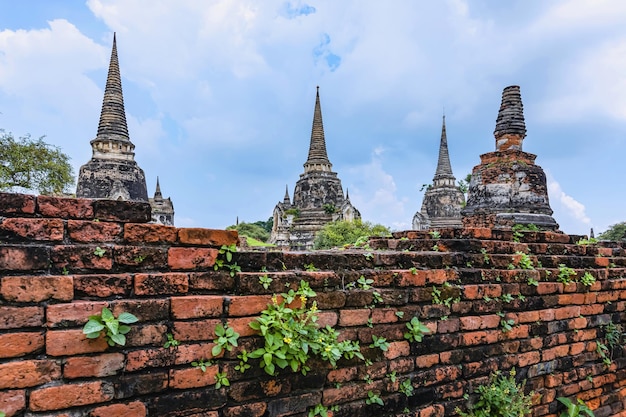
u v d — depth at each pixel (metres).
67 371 2.31
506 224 9.14
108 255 2.54
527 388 4.09
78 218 2.56
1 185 23.33
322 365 3.07
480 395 3.76
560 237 4.89
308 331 2.93
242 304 2.80
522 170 10.03
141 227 2.67
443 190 42.81
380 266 3.53
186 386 2.60
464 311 3.78
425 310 3.58
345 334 3.20
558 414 4.28
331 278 3.20
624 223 39.12
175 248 2.72
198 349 2.64
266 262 3.05
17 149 23.95
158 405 2.52
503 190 10.10
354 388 3.19
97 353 2.38
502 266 4.13
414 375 3.48
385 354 3.35
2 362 2.19
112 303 2.43
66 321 2.33
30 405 2.22
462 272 3.85
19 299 2.26
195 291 2.72
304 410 2.98
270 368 2.71
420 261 3.71
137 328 2.49
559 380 4.30
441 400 3.59
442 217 42.03
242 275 2.85
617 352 4.79
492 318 3.91
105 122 27.27
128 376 2.45
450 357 3.66
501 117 10.67
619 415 4.72
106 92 27.77
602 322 4.74
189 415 2.60
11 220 2.37
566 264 4.65
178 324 2.60
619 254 5.37
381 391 3.31
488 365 3.84
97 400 2.37
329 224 31.91
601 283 4.75
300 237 36.06
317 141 40.31
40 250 2.38
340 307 3.20
